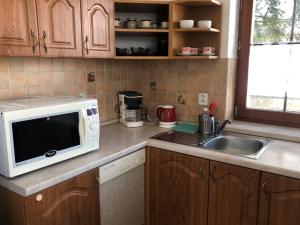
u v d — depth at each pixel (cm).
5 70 169
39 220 133
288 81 215
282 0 208
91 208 162
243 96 235
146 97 270
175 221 200
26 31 144
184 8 224
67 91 210
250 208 164
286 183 149
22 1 140
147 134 215
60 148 153
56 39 159
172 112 239
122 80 258
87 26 178
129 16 240
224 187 172
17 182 131
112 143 192
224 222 177
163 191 201
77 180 150
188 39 235
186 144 191
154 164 202
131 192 196
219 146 212
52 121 148
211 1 200
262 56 223
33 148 139
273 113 223
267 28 217
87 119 165
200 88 237
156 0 211
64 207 145
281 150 177
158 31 213
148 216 215
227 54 218
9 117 127
